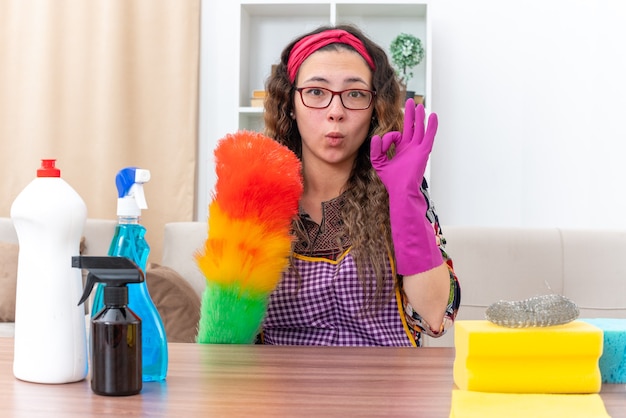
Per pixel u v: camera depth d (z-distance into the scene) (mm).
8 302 2461
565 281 2186
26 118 3252
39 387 800
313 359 977
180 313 2072
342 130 1346
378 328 1342
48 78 3229
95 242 2637
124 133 3221
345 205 1385
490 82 3174
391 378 860
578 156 3150
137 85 3244
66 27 3240
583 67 3135
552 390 785
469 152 3191
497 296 2168
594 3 3117
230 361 959
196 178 3328
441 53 3186
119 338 760
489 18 3164
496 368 779
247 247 1112
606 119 3129
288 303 1343
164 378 841
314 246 1375
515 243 2199
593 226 3145
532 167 3170
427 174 3143
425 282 1250
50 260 816
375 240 1347
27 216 809
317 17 3232
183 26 3240
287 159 1148
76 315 825
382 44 3201
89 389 792
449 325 1356
